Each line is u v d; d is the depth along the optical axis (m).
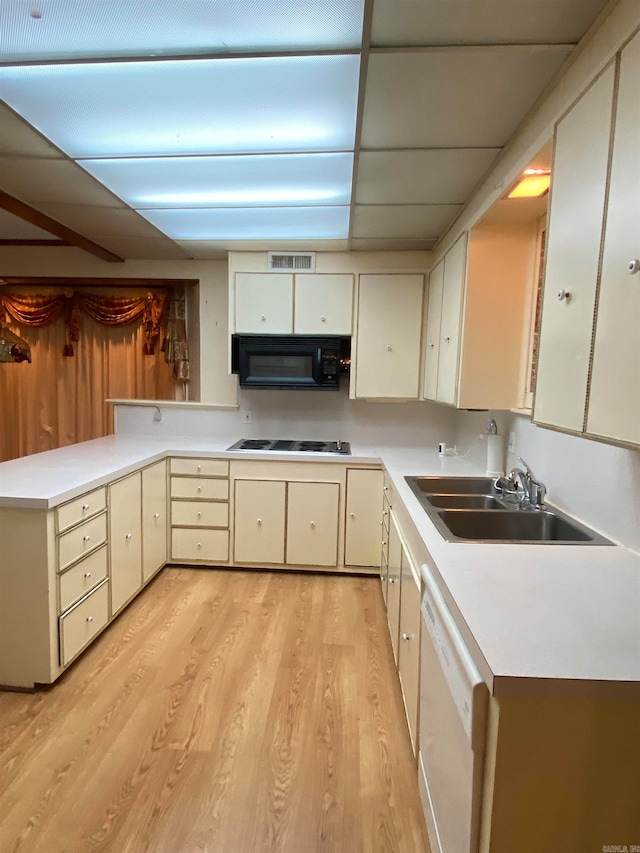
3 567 1.99
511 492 2.19
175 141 1.89
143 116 1.71
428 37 1.28
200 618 2.66
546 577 1.26
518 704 0.85
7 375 4.09
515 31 1.24
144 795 1.53
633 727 0.86
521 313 2.22
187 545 3.32
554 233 1.36
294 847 1.38
